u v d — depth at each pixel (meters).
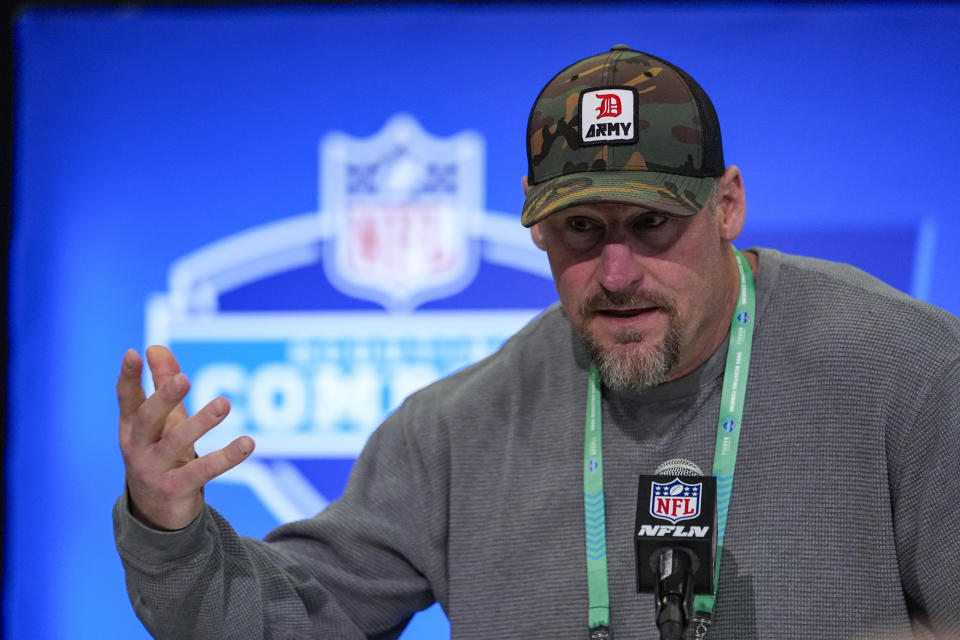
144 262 4.94
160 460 2.14
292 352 4.90
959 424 2.28
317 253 4.92
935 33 4.74
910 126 4.74
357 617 2.74
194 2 4.98
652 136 2.34
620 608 2.48
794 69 4.80
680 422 2.56
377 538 2.75
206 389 4.90
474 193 4.90
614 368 2.37
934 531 2.26
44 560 4.91
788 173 4.77
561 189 2.32
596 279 2.34
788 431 2.46
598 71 2.42
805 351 2.51
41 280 4.95
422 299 4.89
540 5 4.91
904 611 2.32
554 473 2.64
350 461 4.88
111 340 4.93
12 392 4.92
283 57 4.96
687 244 2.34
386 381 4.89
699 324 2.40
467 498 2.72
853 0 4.79
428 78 4.93
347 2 4.96
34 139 4.97
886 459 2.37
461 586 2.66
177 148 4.96
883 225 4.72
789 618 2.34
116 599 4.91
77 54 4.99
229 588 2.37
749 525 2.42
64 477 4.93
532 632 2.55
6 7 4.99
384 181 4.92
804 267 2.66
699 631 2.33
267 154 4.94
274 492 4.88
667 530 2.08
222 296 4.92
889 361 2.41
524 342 2.90
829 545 2.36
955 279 4.69
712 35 4.84
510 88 4.92
